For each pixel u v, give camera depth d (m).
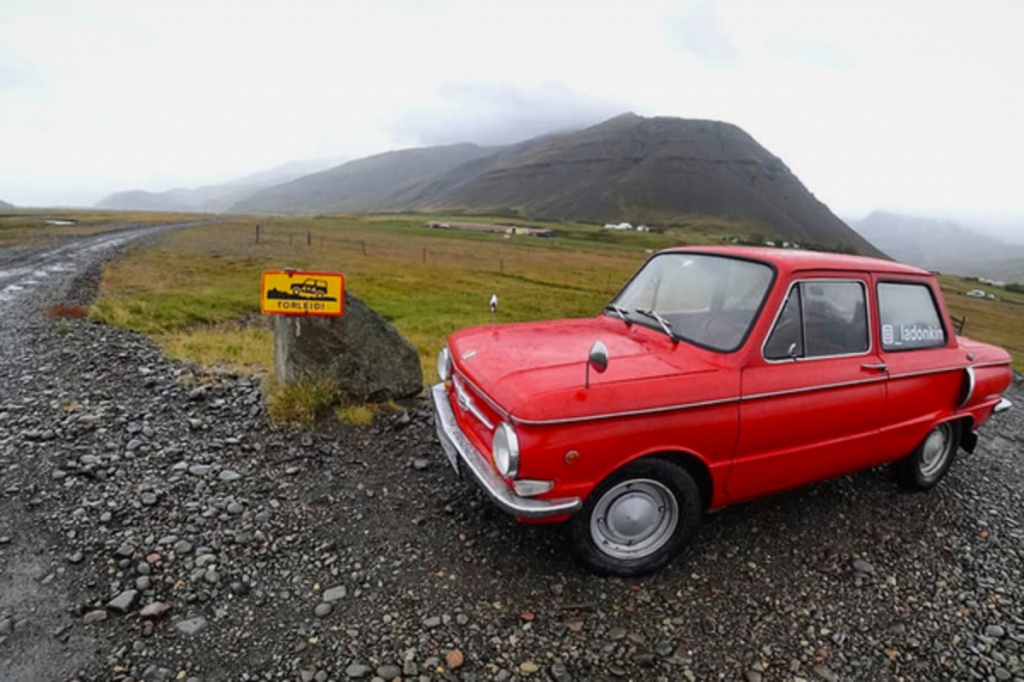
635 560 3.73
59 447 5.07
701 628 3.36
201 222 97.62
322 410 6.08
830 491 5.07
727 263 4.43
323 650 3.03
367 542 3.96
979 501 5.18
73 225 68.88
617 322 4.89
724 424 3.68
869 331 4.36
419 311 22.81
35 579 3.40
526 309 27.39
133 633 3.05
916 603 3.71
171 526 4.00
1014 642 3.42
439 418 4.52
